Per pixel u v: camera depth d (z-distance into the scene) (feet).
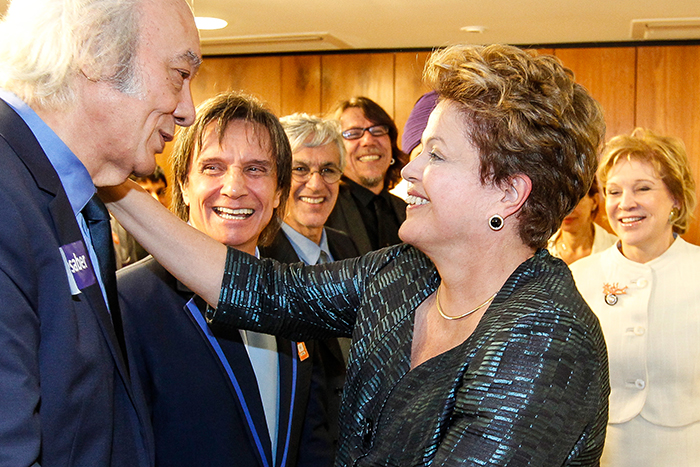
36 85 3.11
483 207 3.41
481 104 3.33
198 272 4.12
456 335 3.47
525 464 2.86
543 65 3.44
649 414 6.70
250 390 4.81
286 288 4.23
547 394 2.94
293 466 5.22
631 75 16.01
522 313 3.12
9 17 3.21
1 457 2.61
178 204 5.59
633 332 6.91
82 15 3.11
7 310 2.73
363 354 3.76
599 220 15.61
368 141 10.90
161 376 4.50
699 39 15.48
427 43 16.57
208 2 12.59
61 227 3.15
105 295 3.67
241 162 5.13
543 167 3.34
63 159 3.26
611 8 12.85
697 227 15.61
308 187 7.98
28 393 2.73
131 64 3.25
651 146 7.11
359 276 4.17
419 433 3.24
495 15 13.52
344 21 14.19
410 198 3.67
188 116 3.74
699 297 6.81
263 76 18.15
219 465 4.54
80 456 3.12
